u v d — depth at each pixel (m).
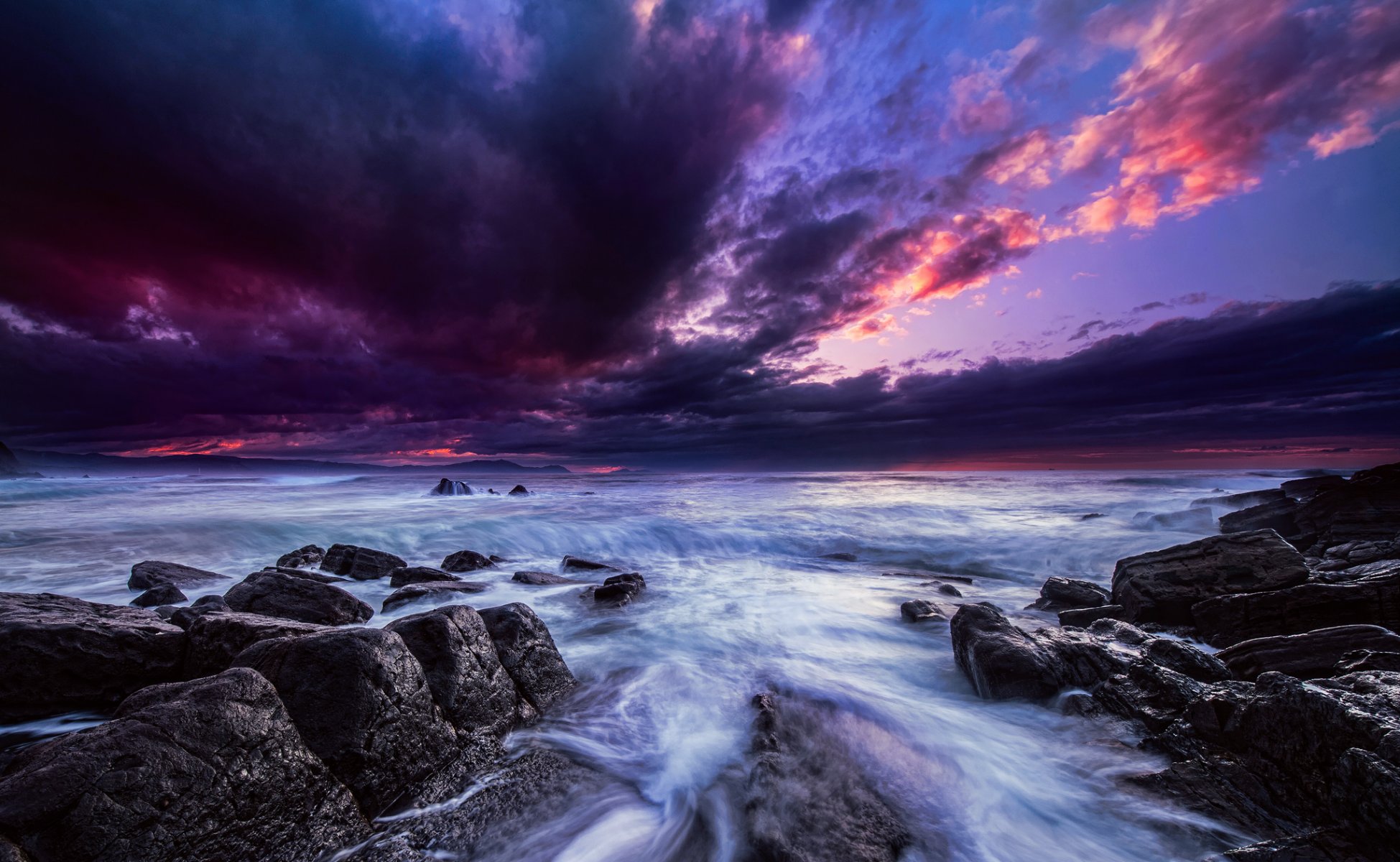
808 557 18.36
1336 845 3.49
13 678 5.36
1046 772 5.05
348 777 4.05
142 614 6.82
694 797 4.77
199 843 3.25
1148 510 25.58
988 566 16.81
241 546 17.83
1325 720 4.07
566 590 12.20
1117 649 7.02
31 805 2.83
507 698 5.66
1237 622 8.45
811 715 6.20
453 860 3.96
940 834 4.27
